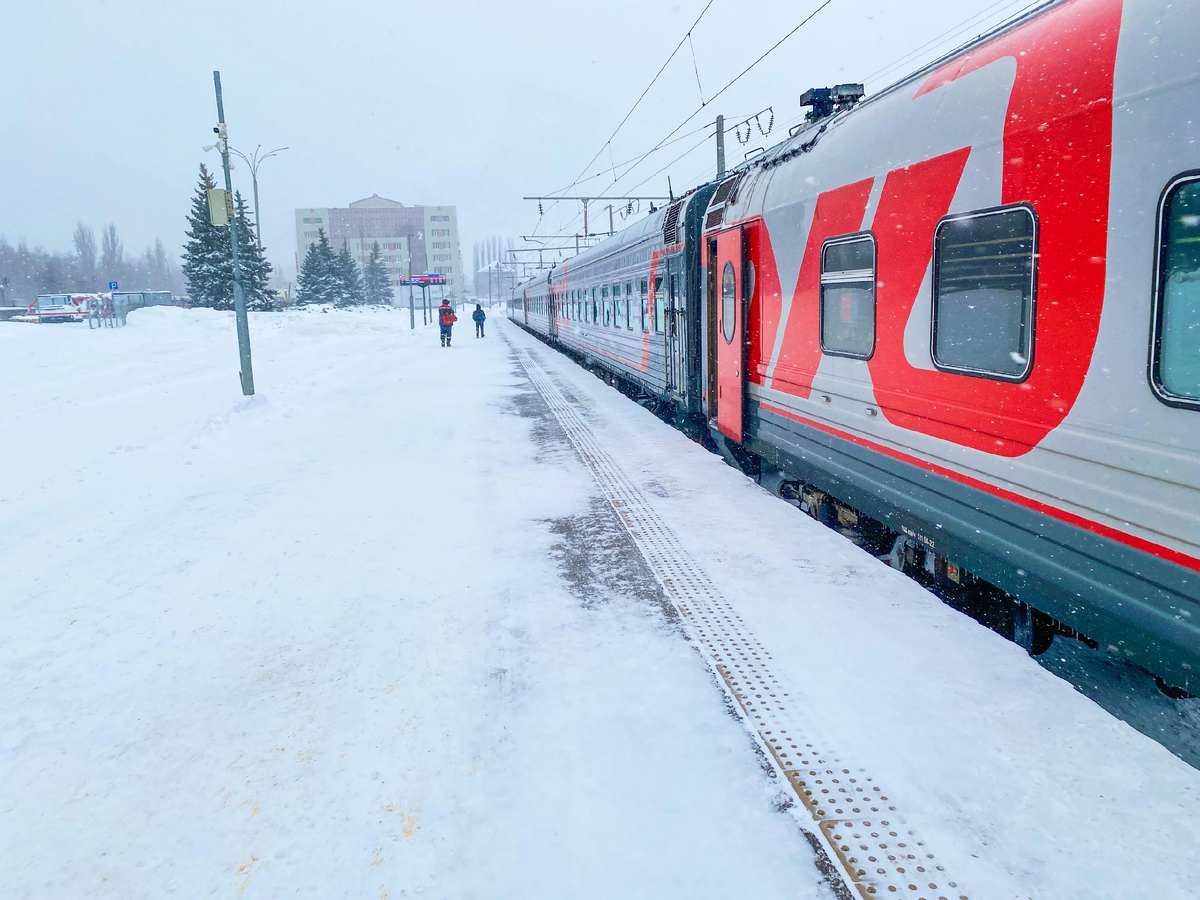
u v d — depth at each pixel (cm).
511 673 332
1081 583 290
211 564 488
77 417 1171
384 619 393
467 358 2130
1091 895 197
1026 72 309
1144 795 231
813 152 512
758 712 291
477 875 217
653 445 815
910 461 405
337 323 3619
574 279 1878
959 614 365
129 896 215
